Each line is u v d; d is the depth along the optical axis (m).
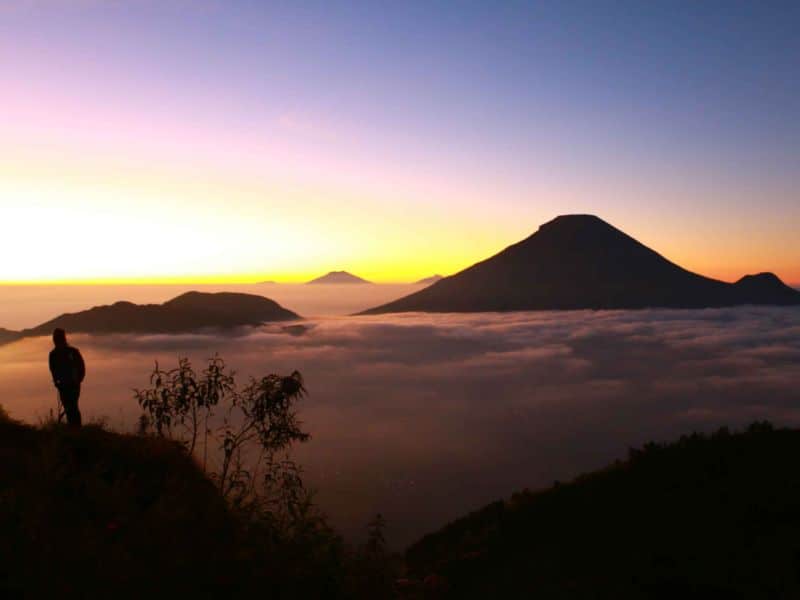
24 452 7.96
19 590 4.31
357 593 5.86
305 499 6.98
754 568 8.03
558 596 8.62
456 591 9.81
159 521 5.66
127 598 4.50
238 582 5.14
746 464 11.73
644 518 10.46
